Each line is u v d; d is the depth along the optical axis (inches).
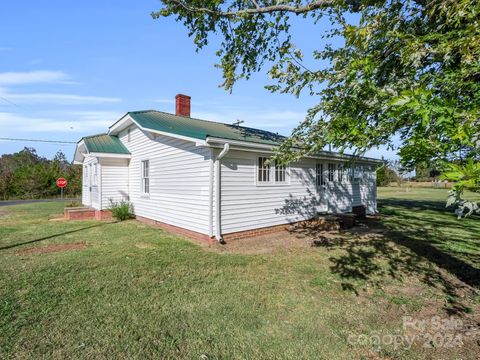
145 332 118.0
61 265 205.3
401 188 1616.6
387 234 333.4
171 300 148.4
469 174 43.2
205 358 101.8
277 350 106.7
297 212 380.8
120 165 463.8
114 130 497.0
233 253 245.0
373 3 116.7
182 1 217.0
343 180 476.1
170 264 210.7
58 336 114.0
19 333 115.6
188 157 314.7
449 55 93.4
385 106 79.6
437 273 193.8
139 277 182.1
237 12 207.0
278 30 243.1
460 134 49.9
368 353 105.1
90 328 120.4
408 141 64.5
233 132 366.6
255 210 323.3
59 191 1045.2
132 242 284.4
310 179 406.3
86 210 462.6
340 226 381.4
